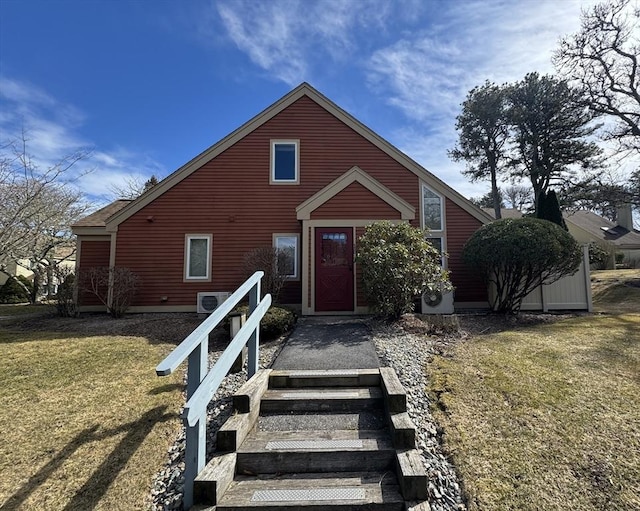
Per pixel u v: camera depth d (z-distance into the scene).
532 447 2.97
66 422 3.59
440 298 8.84
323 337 6.17
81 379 4.69
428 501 2.49
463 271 10.12
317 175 10.54
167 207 10.30
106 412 3.78
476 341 5.79
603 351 5.01
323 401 3.66
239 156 10.53
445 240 10.19
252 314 4.00
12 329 8.05
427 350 5.32
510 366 4.52
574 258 7.73
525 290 7.98
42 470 2.93
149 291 10.06
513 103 23.84
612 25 15.49
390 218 8.99
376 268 7.09
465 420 3.35
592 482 2.61
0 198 12.34
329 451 2.90
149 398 4.09
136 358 5.55
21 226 13.30
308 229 9.00
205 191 10.39
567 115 20.77
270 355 5.30
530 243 7.41
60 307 9.70
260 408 3.65
